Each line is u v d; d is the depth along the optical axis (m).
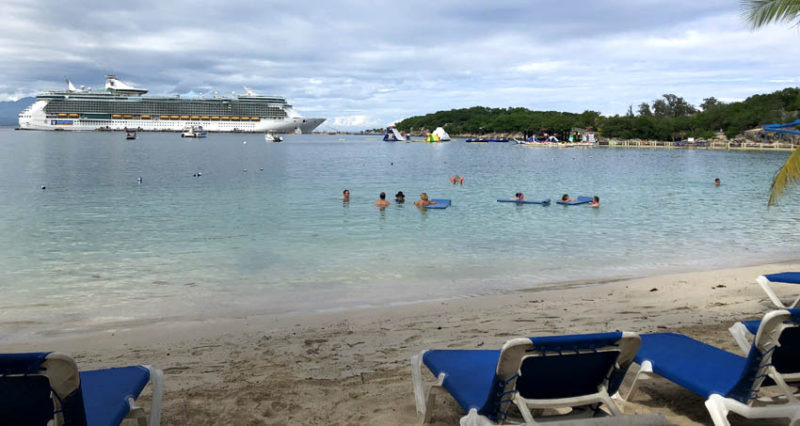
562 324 7.27
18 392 2.69
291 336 6.87
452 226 16.75
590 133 139.00
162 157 59.09
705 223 17.84
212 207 20.98
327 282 10.07
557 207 21.66
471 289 9.65
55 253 12.55
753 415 3.51
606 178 38.09
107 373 3.73
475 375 3.85
